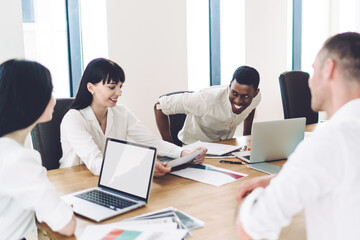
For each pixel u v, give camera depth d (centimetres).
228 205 142
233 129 298
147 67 381
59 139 214
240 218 83
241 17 472
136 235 112
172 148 214
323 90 89
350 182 73
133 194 148
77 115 199
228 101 272
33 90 114
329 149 74
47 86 117
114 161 160
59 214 113
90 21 356
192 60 451
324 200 80
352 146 74
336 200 77
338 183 75
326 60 87
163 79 396
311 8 564
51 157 210
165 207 140
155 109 281
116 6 352
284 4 506
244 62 477
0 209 116
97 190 157
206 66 464
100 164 178
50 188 113
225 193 155
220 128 286
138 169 150
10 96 112
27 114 115
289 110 310
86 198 147
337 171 73
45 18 335
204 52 460
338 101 86
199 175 179
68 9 347
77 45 357
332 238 81
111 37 352
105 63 194
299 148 79
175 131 290
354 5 562
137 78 376
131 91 373
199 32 452
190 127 286
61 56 350
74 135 191
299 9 552
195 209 138
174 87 407
